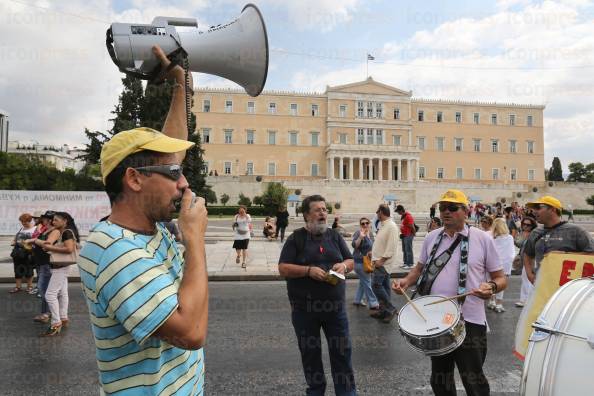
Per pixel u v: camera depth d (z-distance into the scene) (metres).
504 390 4.68
